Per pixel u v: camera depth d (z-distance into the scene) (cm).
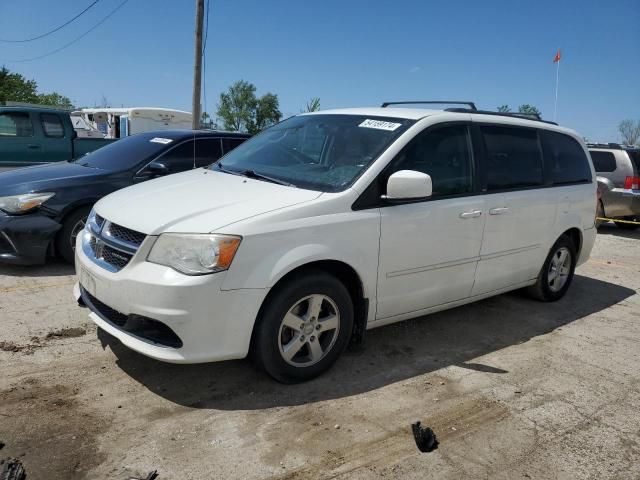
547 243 536
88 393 339
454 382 387
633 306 601
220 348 323
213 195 366
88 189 589
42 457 276
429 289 425
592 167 608
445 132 437
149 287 311
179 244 316
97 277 340
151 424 311
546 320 532
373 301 389
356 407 343
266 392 353
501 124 491
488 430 329
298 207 344
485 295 491
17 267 588
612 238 1084
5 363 369
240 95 6594
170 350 317
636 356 457
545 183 529
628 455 313
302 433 312
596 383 401
